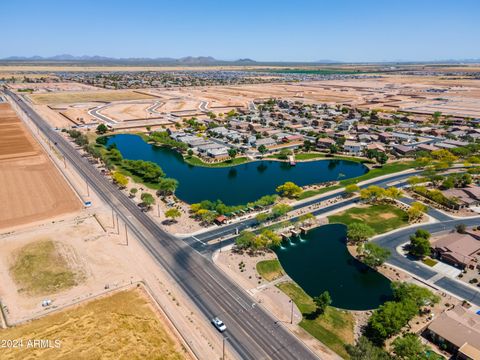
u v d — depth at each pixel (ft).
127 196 542.16
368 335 280.92
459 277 356.38
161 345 259.39
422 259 388.37
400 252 402.11
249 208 495.82
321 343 271.28
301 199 547.08
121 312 291.79
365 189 542.16
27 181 581.94
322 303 295.07
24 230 425.69
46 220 454.40
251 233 402.31
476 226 455.22
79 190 555.28
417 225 463.42
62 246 391.04
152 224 454.81
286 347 266.36
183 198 556.51
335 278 360.48
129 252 386.52
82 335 265.34
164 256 382.42
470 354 248.52
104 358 244.42
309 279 358.02
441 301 320.29
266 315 299.99
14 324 274.77
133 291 320.70
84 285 325.83
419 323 293.84
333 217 485.97
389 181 623.36
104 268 354.13
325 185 609.01
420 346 248.93
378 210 506.89
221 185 620.08
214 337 272.51
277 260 387.34
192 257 382.22
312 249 412.77
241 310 304.71
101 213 480.23
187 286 333.62
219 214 474.08
